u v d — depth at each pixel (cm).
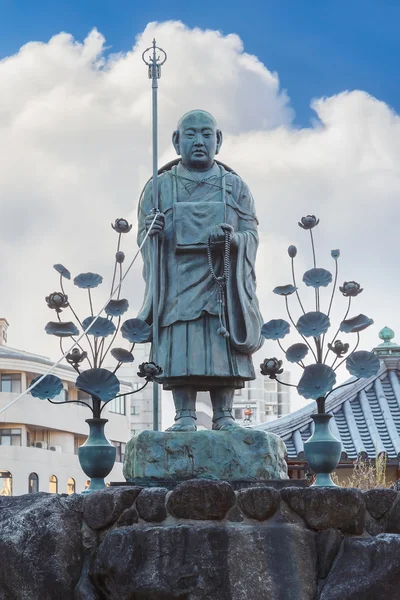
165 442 1247
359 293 1330
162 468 1238
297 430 2447
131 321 1309
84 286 1367
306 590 1054
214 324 1311
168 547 1059
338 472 2322
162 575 1051
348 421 2470
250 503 1080
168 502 1087
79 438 5541
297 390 1249
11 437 5119
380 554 1051
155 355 1312
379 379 2588
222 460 1242
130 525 1100
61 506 1119
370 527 1099
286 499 1091
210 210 1327
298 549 1066
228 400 1335
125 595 1060
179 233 1320
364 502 1098
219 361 1298
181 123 1376
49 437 5347
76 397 5447
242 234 1330
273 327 1304
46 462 5178
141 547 1067
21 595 1081
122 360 1314
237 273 1314
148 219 1337
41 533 1096
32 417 5144
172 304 1316
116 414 5456
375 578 1042
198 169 1371
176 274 1323
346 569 1057
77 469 5412
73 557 1102
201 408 5044
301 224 1360
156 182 1348
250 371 1323
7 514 1114
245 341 1300
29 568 1084
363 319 1315
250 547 1058
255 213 1375
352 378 2584
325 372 1251
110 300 1334
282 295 1327
